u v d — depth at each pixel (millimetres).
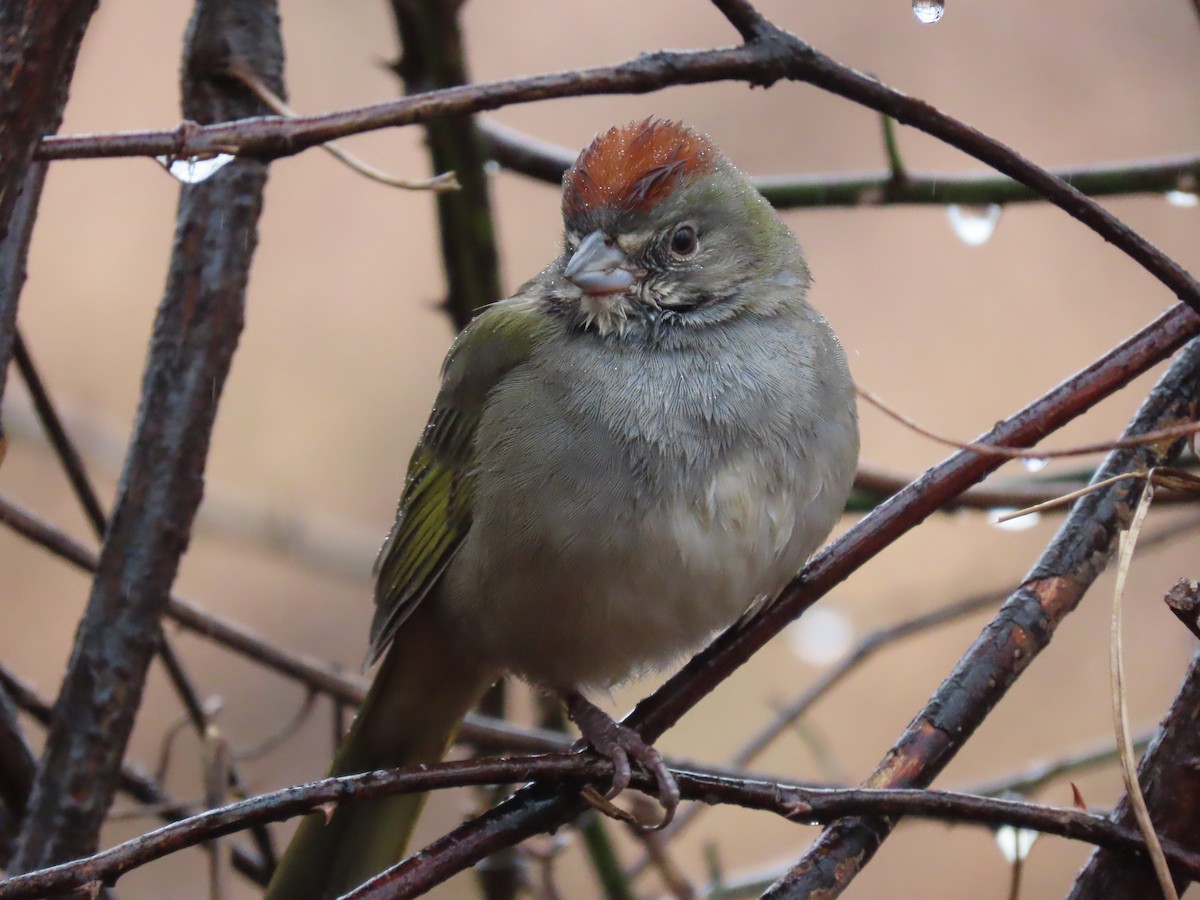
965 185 9047
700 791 6082
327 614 16766
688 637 7785
